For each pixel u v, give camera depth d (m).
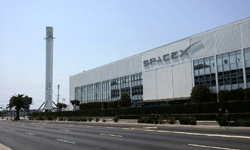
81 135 22.08
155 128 28.61
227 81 41.62
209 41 45.28
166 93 53.22
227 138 15.93
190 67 48.28
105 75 77.69
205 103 38.75
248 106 32.97
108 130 27.36
